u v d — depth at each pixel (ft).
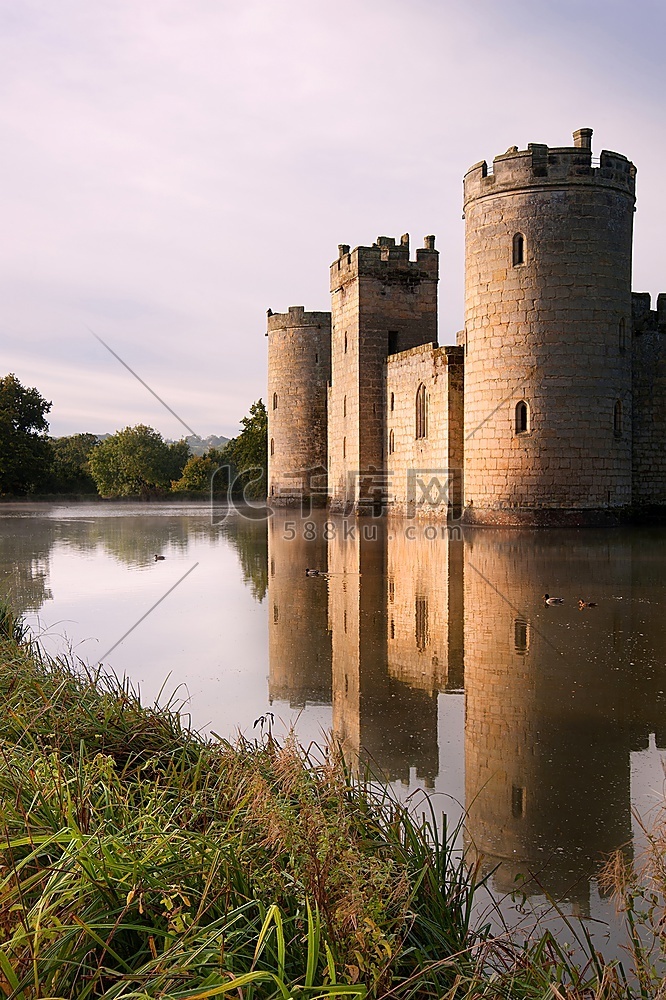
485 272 96.63
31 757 18.37
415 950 12.96
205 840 14.28
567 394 93.35
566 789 22.49
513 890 17.49
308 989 11.02
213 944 11.80
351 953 12.00
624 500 97.30
